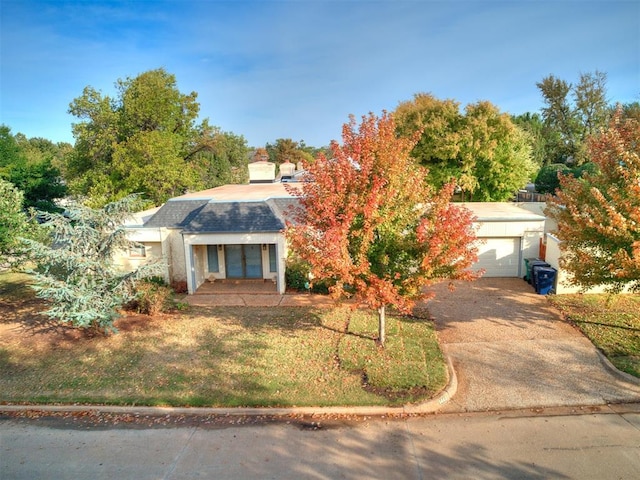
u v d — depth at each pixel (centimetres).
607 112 4541
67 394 1089
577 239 1216
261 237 1841
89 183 3466
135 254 2038
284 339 1377
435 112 3178
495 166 3000
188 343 1369
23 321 1627
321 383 1098
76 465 834
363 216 1160
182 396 1059
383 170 1181
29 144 7531
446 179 3034
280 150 7444
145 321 1568
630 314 1462
